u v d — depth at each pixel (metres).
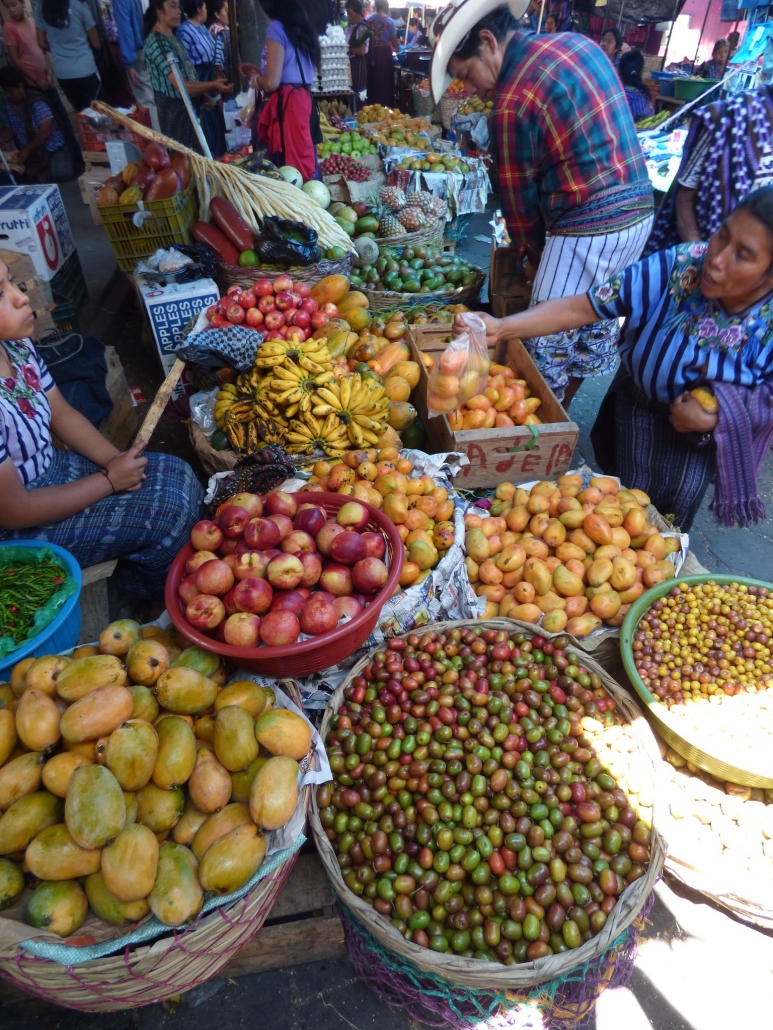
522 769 2.13
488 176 7.78
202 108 7.75
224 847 1.61
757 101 3.01
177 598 2.12
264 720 1.86
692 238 3.40
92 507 2.73
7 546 2.40
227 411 3.36
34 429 2.52
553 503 3.01
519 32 3.20
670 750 2.47
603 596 2.65
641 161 3.41
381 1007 2.11
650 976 2.15
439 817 2.07
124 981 1.56
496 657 2.46
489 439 3.18
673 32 14.86
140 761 1.62
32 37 8.10
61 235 5.47
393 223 5.90
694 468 2.93
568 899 1.93
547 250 3.61
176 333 4.39
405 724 2.24
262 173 5.54
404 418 3.52
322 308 4.24
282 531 2.22
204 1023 2.06
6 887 1.53
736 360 2.45
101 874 1.55
